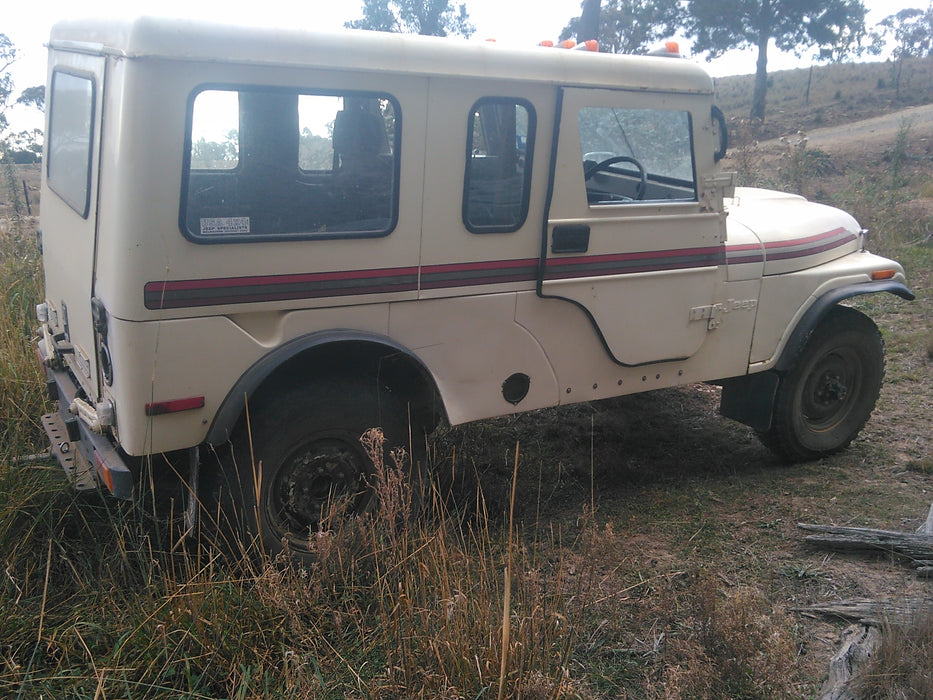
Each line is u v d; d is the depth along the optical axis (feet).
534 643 9.57
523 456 16.65
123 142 9.86
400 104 11.44
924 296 28.07
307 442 11.67
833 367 17.02
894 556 13.14
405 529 11.28
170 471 11.64
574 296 13.38
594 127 13.15
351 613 10.32
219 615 10.03
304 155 11.02
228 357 10.87
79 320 12.23
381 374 12.28
